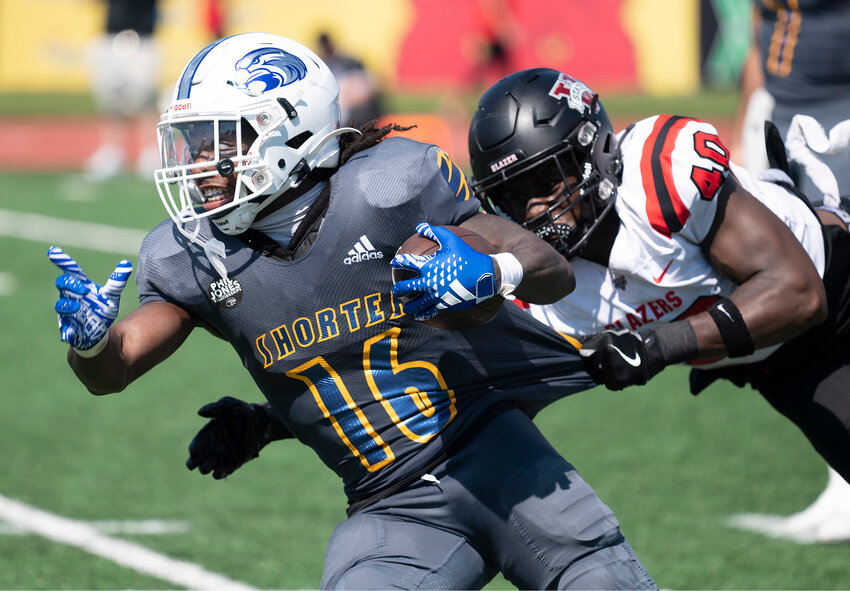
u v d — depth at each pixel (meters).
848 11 12.97
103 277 27.31
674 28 71.75
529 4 69.38
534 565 8.16
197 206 8.37
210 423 9.36
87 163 49.62
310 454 16.89
